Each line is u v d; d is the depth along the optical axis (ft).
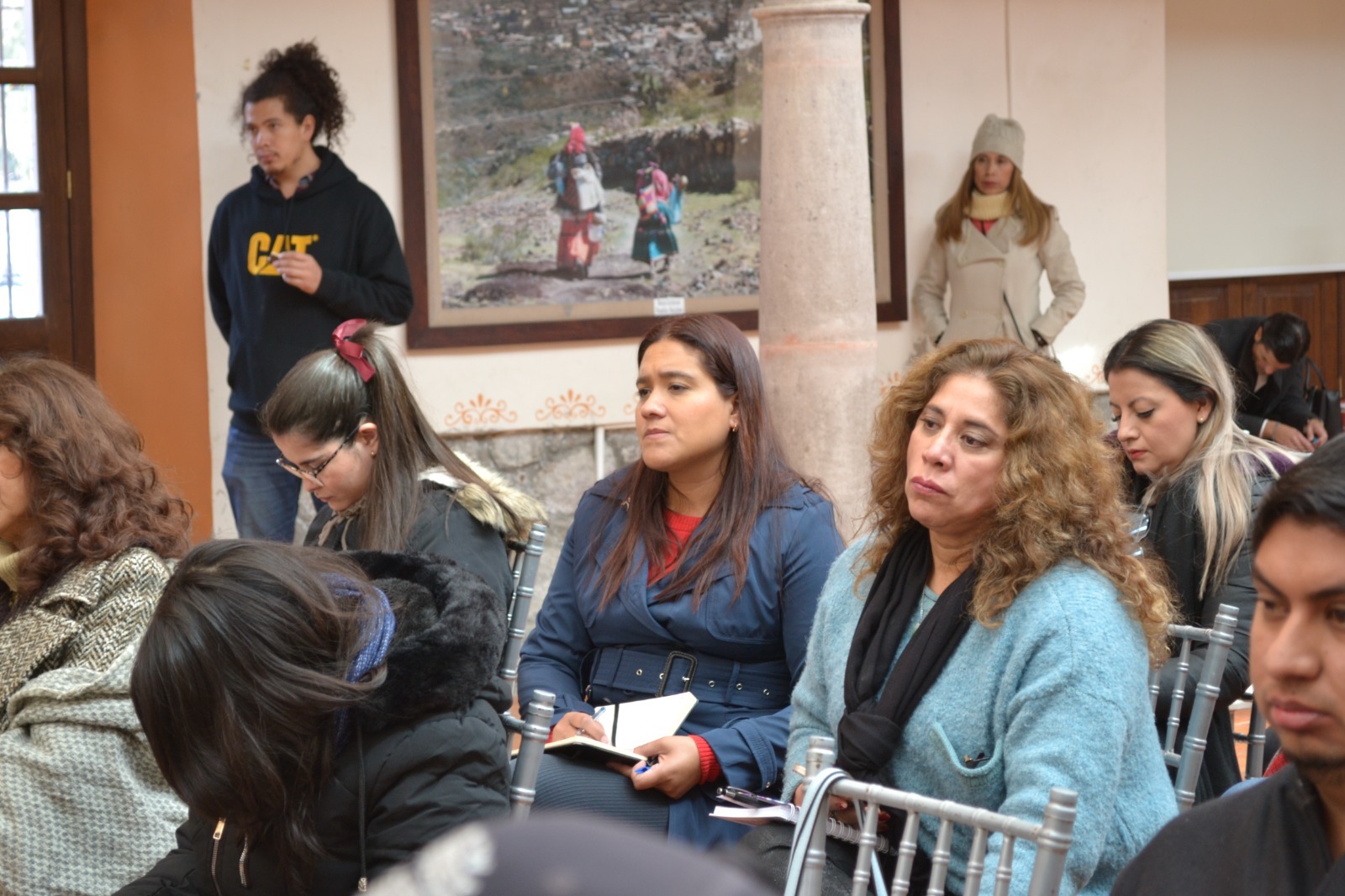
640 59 20.06
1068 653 6.55
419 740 5.95
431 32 19.24
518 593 9.46
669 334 9.61
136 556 8.10
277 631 5.56
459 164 19.54
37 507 8.09
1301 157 27.86
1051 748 6.41
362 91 19.07
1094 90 21.90
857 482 14.21
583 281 20.15
